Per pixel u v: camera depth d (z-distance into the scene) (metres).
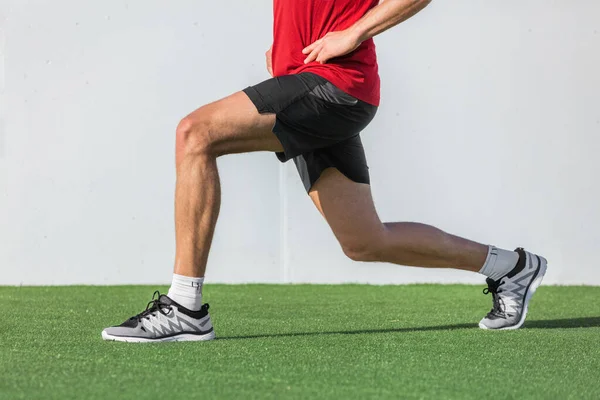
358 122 4.57
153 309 4.38
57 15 7.93
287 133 4.39
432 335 4.77
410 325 5.30
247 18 8.10
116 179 8.05
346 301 6.82
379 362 3.77
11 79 7.89
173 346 4.19
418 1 4.27
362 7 4.62
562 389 3.27
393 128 8.12
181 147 4.29
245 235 8.17
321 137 4.51
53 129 7.96
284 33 4.71
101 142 8.02
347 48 4.36
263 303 6.65
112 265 8.08
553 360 3.93
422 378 3.40
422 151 8.15
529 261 5.14
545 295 7.42
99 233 8.05
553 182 8.17
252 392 3.06
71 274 8.04
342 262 8.26
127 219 8.08
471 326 5.27
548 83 8.12
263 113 4.32
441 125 8.14
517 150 8.16
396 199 8.15
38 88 7.92
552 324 5.44
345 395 3.04
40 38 7.91
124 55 8.01
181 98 8.07
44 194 7.98
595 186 8.16
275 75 4.82
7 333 4.70
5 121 7.91
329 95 4.39
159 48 8.04
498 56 8.12
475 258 5.09
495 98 8.14
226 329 5.04
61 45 7.93
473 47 8.12
